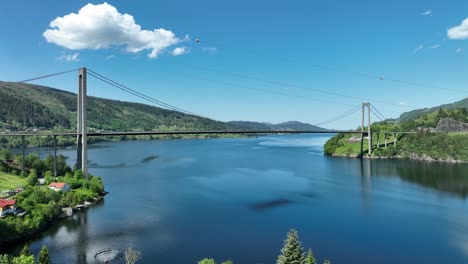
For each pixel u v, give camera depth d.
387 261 60.69
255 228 76.88
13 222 68.62
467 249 66.06
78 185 109.38
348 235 73.12
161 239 69.62
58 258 60.19
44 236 70.94
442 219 84.81
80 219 82.69
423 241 70.00
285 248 47.06
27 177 119.12
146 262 58.72
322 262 59.91
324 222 81.94
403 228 77.81
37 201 84.81
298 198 106.75
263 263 59.00
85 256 61.09
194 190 117.19
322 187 124.81
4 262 46.53
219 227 77.38
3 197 93.69
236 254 62.56
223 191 116.19
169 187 122.00
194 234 72.56
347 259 61.25
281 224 79.94
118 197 105.81
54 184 103.06
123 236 71.19
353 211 91.88
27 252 52.69
